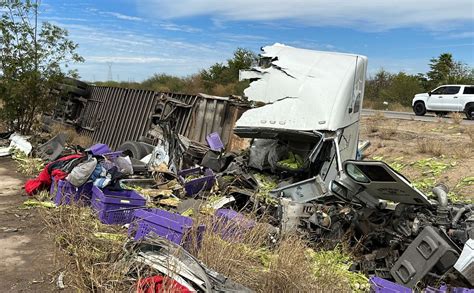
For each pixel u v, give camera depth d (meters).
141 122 14.81
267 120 8.02
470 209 6.45
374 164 5.69
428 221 6.11
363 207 6.65
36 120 16.50
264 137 8.18
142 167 9.84
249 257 5.48
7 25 14.97
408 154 14.17
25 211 7.44
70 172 7.68
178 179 8.91
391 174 5.70
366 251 6.51
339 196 6.67
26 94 15.48
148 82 38.50
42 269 5.30
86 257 4.70
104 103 17.05
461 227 5.94
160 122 10.91
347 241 6.42
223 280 4.53
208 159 9.59
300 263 5.09
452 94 25.78
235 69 36.75
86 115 17.83
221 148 9.69
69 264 4.85
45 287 4.86
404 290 4.96
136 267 4.41
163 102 13.42
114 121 16.17
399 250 6.07
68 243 5.20
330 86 7.97
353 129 8.48
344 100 7.84
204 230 5.43
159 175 9.34
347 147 8.24
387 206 6.90
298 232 6.51
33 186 8.33
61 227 5.64
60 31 15.91
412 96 40.50
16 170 10.84
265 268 5.29
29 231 6.57
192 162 10.28
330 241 6.45
